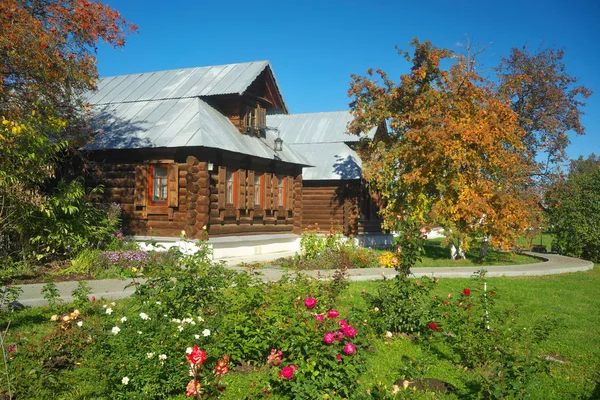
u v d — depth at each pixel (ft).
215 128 60.23
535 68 105.40
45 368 18.13
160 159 57.62
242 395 18.26
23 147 40.09
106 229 49.16
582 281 50.55
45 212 42.73
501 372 18.52
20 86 47.60
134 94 70.23
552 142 104.53
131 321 19.74
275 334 20.77
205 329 19.63
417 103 67.26
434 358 23.15
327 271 50.83
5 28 42.32
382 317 27.22
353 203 89.86
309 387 17.58
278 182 73.87
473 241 66.49
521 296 39.99
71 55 49.49
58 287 35.40
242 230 64.54
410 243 28.48
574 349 25.86
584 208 78.13
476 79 66.33
